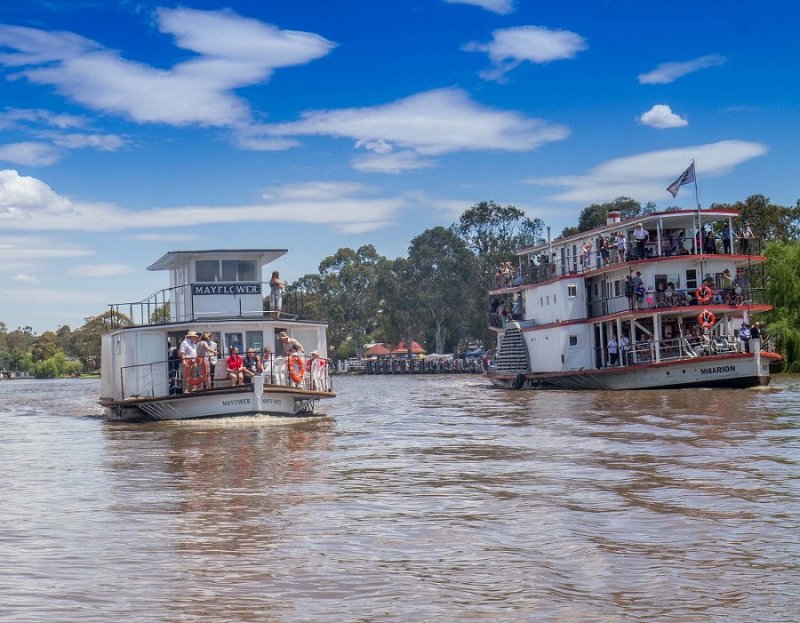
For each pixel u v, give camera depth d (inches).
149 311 1405.0
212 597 360.5
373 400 1841.8
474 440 917.8
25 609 347.6
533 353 2118.6
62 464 794.8
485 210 4977.9
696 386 1704.0
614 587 367.2
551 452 786.2
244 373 1181.1
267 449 863.1
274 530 478.9
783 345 2186.3
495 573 389.4
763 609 339.0
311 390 1205.1
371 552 428.1
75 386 4259.4
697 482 596.4
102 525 500.1
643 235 1779.0
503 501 550.3
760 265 2244.1
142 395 1279.5
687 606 343.3
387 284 5388.8
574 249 2121.1
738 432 892.0
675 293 1784.0
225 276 1348.4
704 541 436.8
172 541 456.1
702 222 1863.9
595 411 1236.5
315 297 6013.8
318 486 625.0
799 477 608.4
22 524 506.9
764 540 436.5
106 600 358.0
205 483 649.0
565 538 447.2
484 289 4916.3
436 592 363.6
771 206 3253.0
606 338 1959.9
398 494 585.3
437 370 4490.7
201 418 1179.9
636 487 584.7
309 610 343.6
